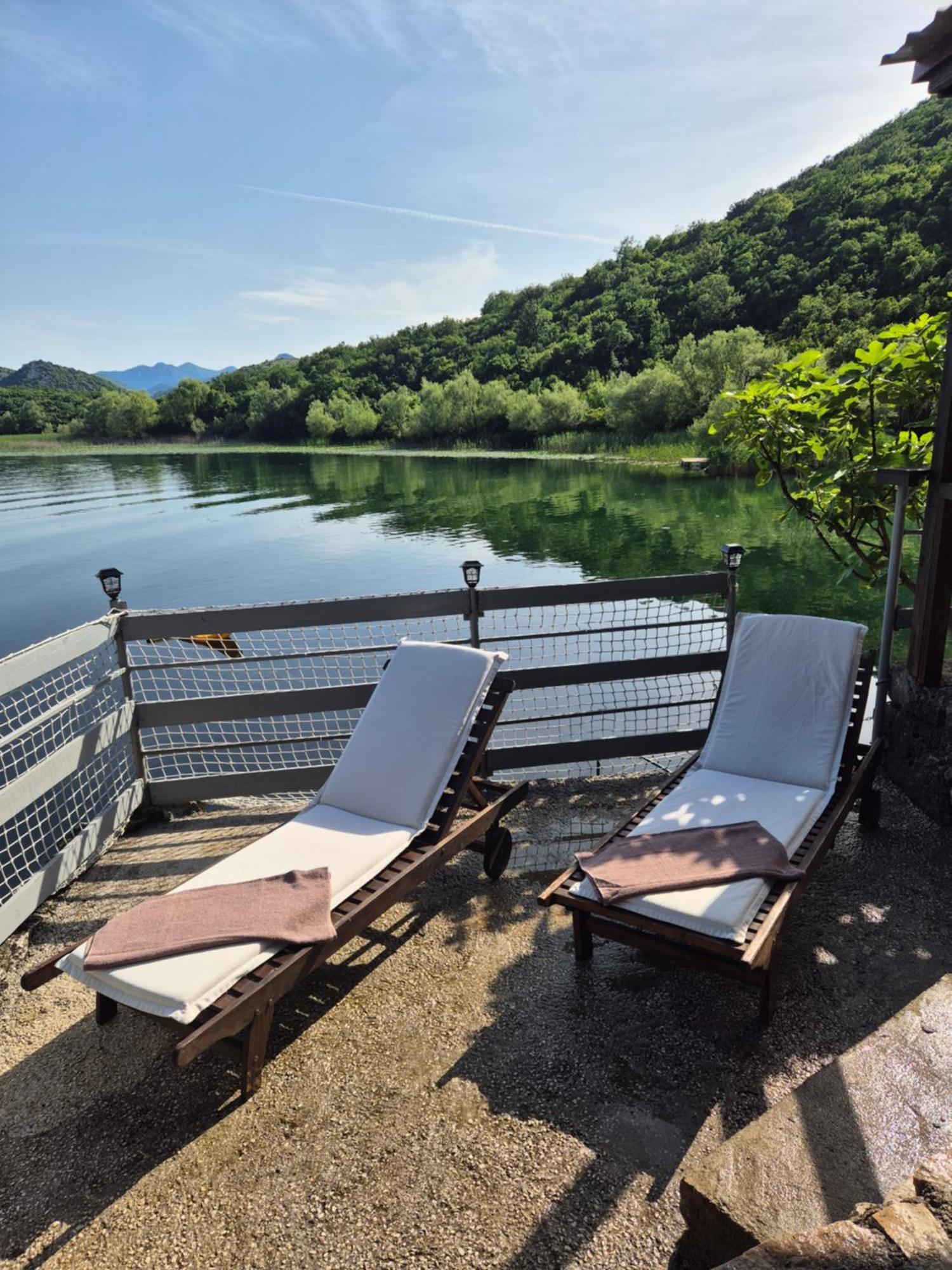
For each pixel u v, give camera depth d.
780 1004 2.38
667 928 2.19
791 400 4.34
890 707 3.82
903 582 4.45
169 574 14.12
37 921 3.07
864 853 3.21
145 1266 1.67
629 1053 2.20
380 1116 2.03
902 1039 1.94
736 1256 1.46
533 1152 1.88
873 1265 1.08
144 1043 2.37
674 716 5.52
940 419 3.38
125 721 3.73
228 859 2.61
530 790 4.04
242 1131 2.01
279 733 6.29
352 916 2.32
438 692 3.11
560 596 4.01
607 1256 1.61
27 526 21.11
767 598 9.40
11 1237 1.75
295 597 11.73
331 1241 1.69
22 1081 2.23
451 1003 2.46
